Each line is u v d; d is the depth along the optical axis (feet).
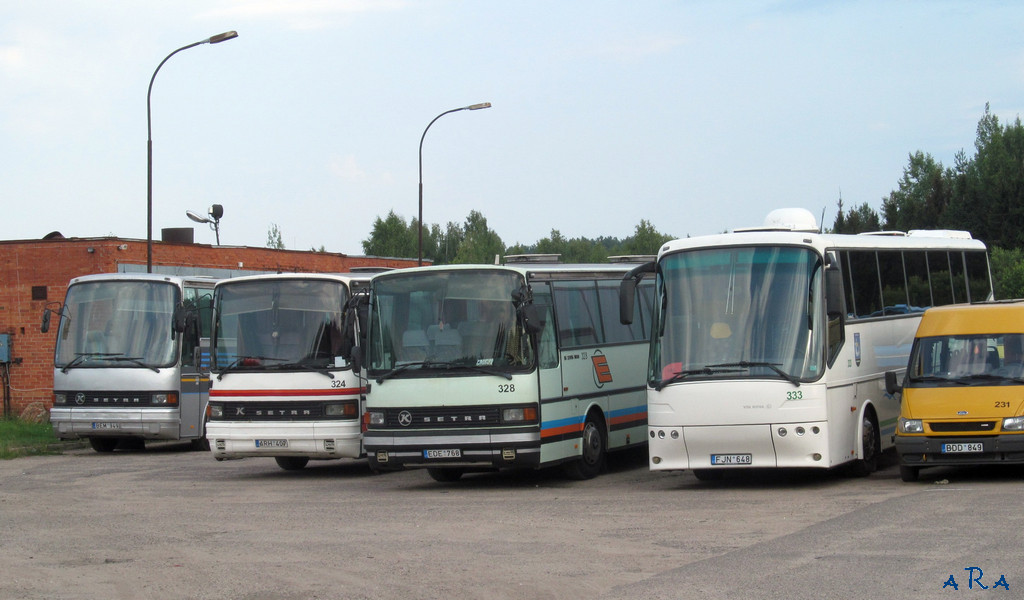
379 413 58.23
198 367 86.94
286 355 65.67
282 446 64.90
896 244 66.59
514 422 56.75
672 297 54.95
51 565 37.37
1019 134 337.72
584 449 62.80
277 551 39.55
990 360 54.70
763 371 52.42
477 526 44.65
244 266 145.38
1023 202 276.82
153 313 85.10
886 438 62.39
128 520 48.70
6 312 123.95
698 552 36.91
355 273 73.26
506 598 30.83
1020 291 213.46
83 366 85.10
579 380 62.39
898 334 64.95
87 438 91.91
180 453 88.53
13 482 67.00
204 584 33.78
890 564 33.01
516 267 59.26
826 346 53.16
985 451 51.83
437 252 373.81
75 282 86.89
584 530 42.75
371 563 36.68
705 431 52.70
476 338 57.62
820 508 46.34
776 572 32.63
